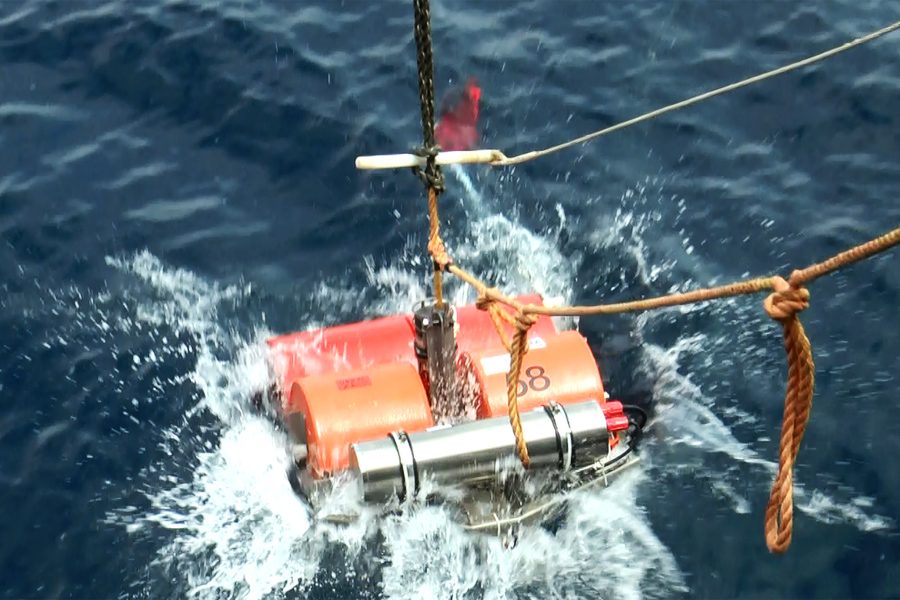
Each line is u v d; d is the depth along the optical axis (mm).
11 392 8516
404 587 6820
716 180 10352
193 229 10070
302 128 11008
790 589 6898
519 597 6758
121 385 8539
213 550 7184
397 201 10234
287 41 11977
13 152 10898
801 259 9461
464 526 6988
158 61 11797
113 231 10047
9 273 9617
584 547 7062
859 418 8023
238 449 7906
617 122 11039
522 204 10172
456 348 7234
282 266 9688
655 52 11820
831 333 8719
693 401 8195
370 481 6648
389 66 11656
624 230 9859
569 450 6852
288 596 6840
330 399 7066
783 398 8172
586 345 7418
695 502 7391
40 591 7102
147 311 9234
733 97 11195
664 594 6824
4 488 7797
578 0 12555
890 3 12195
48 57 11945
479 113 11141
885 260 9281
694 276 9367
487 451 6758
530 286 9312
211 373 8641
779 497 4289
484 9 12469
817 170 10375
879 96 11016
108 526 7449
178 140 11016
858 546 7133
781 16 12141
